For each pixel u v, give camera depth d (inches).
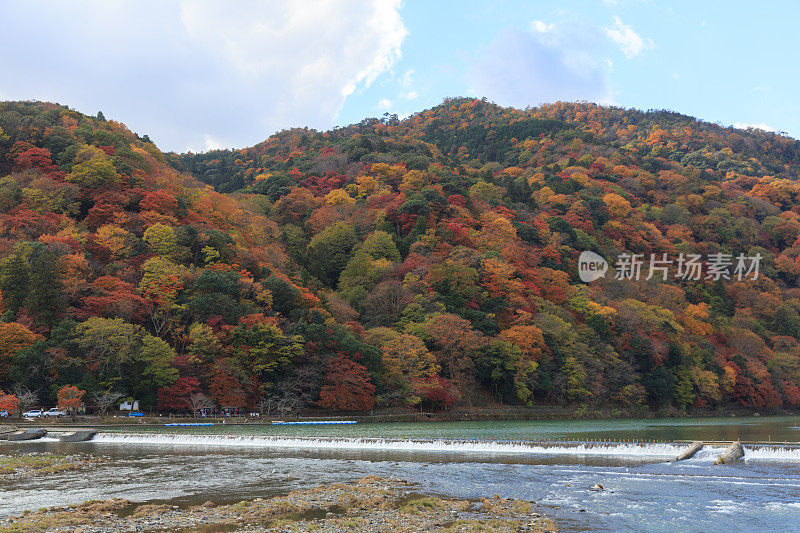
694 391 5762.8
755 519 1422.2
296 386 4195.4
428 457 2412.6
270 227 6835.6
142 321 4244.6
